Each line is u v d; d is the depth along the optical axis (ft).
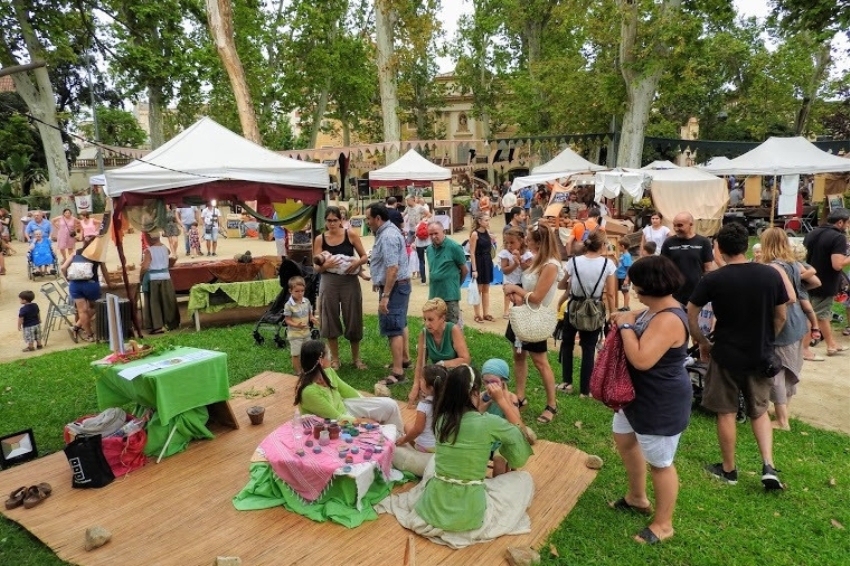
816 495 13.39
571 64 84.38
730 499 13.25
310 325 21.99
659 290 10.22
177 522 12.37
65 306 30.50
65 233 48.83
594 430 16.81
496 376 13.91
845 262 22.74
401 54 75.72
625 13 59.98
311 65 94.02
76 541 11.71
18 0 68.80
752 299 12.71
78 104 125.49
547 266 16.37
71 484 14.05
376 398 15.69
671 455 10.91
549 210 56.70
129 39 76.59
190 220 57.26
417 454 14.01
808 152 51.52
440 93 132.67
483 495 11.72
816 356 23.84
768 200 66.80
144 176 24.64
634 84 60.39
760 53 91.40
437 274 20.97
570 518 12.39
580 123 87.40
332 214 20.49
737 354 13.00
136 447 14.71
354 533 11.84
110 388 16.42
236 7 82.48
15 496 13.14
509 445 11.78
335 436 13.67
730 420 13.55
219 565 10.52
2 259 47.39
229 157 26.63
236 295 29.12
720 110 108.17
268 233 70.44
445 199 67.36
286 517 12.53
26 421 18.15
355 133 155.94
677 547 11.39
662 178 51.06
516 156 74.90
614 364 10.74
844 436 16.69
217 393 16.46
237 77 43.65
